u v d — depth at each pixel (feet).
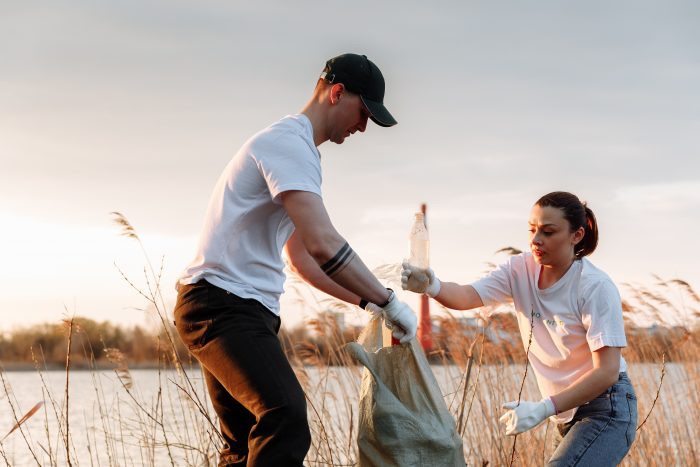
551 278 11.94
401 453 10.63
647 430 21.38
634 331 26.84
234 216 10.44
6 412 36.94
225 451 11.32
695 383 23.09
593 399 11.57
